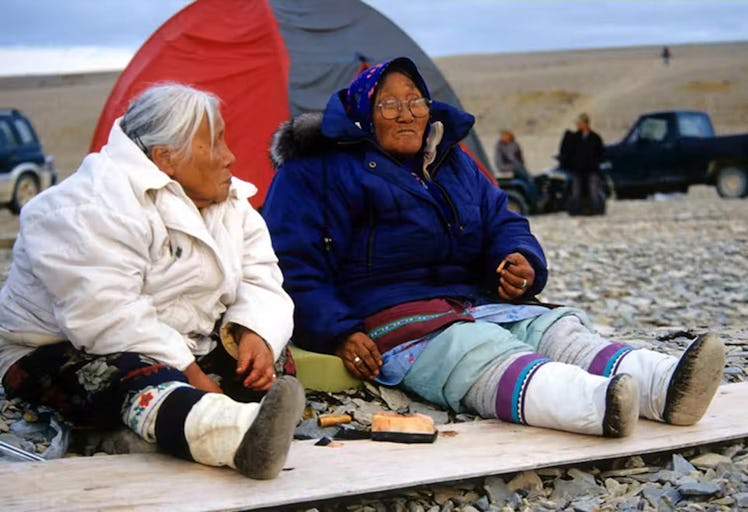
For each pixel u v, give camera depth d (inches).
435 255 174.1
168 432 127.2
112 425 139.8
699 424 149.9
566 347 160.4
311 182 173.8
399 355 164.9
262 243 156.3
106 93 2452.0
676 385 144.3
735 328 264.8
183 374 136.3
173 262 142.1
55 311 137.0
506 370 150.6
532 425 148.4
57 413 151.9
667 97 2066.9
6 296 146.3
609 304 337.1
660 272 424.8
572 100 2153.1
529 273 173.3
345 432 146.3
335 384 169.9
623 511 124.6
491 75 2699.3
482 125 1946.4
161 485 121.8
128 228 136.1
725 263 453.7
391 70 172.9
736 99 1990.7
